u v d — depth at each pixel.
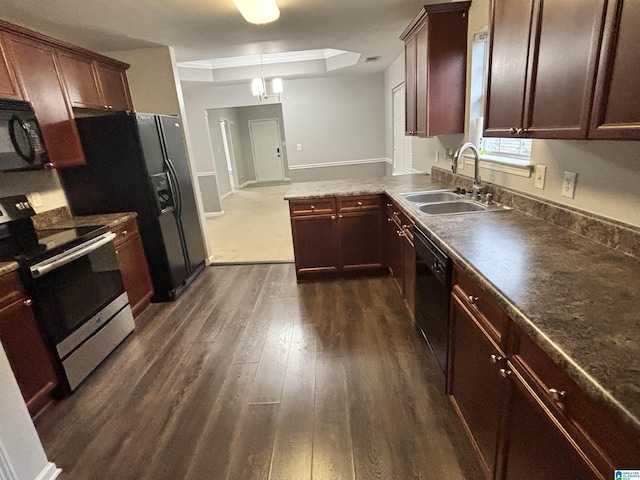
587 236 1.47
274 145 10.37
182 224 3.40
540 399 0.92
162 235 3.01
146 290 3.04
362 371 2.08
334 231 3.23
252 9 2.23
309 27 3.18
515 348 1.05
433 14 2.47
